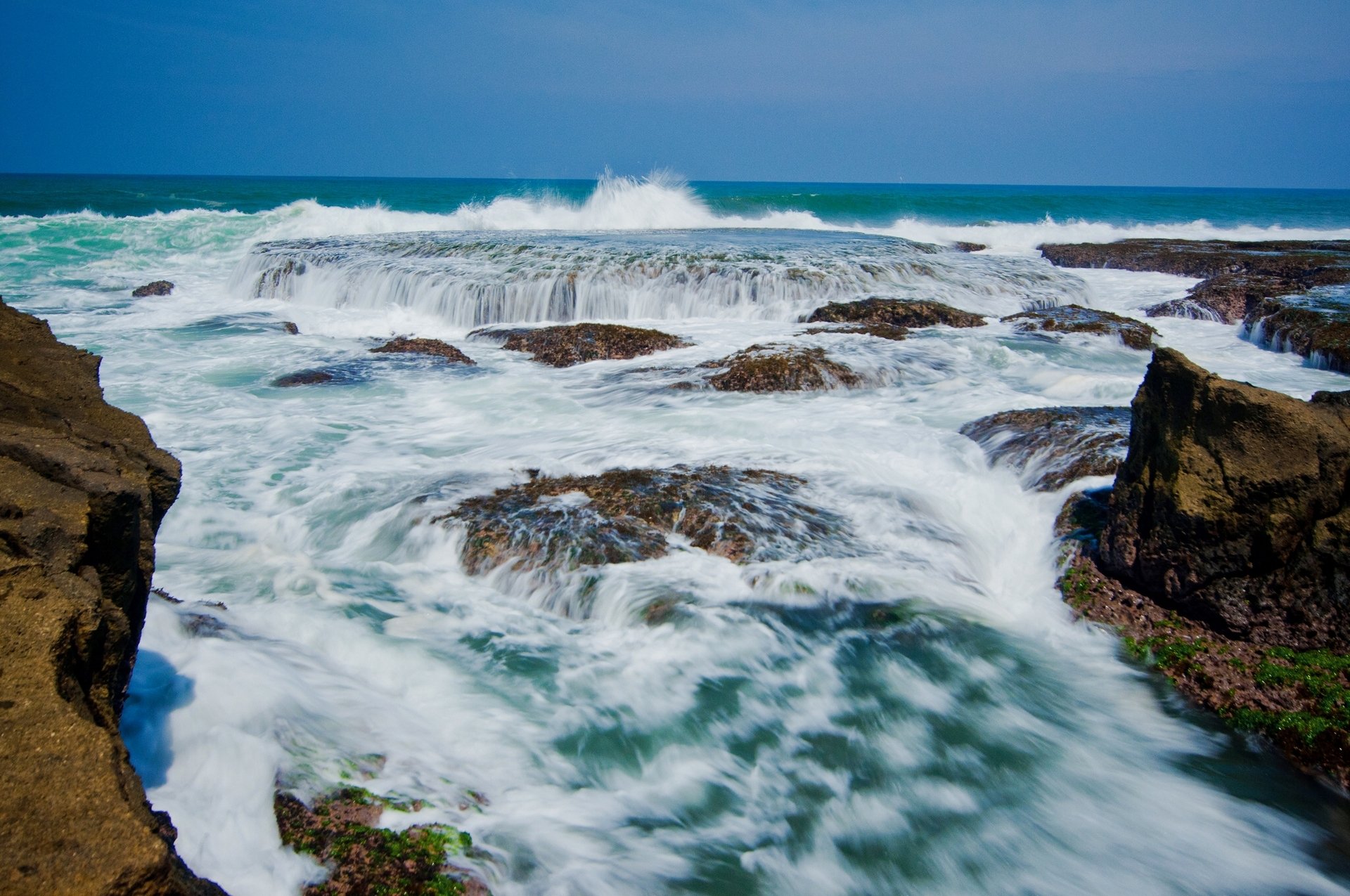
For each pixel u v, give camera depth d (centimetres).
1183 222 4303
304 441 878
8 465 319
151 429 907
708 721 485
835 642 554
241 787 352
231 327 1482
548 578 592
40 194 5069
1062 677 535
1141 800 446
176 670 412
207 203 4600
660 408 981
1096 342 1306
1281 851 416
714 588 586
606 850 387
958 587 613
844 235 2867
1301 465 507
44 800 221
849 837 416
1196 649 529
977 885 394
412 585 592
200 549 639
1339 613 503
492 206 3092
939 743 482
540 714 472
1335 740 457
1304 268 1827
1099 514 649
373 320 1598
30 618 264
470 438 890
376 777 380
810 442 835
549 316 1602
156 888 214
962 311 1471
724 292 1622
